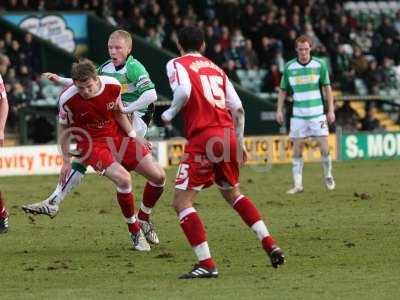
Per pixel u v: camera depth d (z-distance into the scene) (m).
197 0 61.03
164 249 24.12
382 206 32.31
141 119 25.44
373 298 18.14
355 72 61.78
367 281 19.72
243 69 59.03
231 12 60.69
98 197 36.03
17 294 18.84
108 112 23.23
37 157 46.09
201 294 18.56
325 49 61.91
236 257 22.75
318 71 36.59
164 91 56.50
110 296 18.50
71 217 30.33
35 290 19.20
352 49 62.88
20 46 53.72
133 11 58.28
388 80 62.34
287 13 62.50
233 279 20.06
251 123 55.69
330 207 32.16
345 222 28.45
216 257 22.77
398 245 24.19
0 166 45.16
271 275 20.47
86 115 23.09
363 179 41.88
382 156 54.59
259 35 60.28
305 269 21.14
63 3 58.50
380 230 26.75
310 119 36.81
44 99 53.06
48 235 26.56
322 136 37.00
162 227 27.97
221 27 60.34
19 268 21.66
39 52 54.66
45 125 52.44
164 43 57.97
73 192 37.53
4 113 25.94
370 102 60.94
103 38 57.62
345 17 65.12
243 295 18.47
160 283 19.73
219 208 32.34
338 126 56.75
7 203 34.25
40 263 22.28
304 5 63.53
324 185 39.44
